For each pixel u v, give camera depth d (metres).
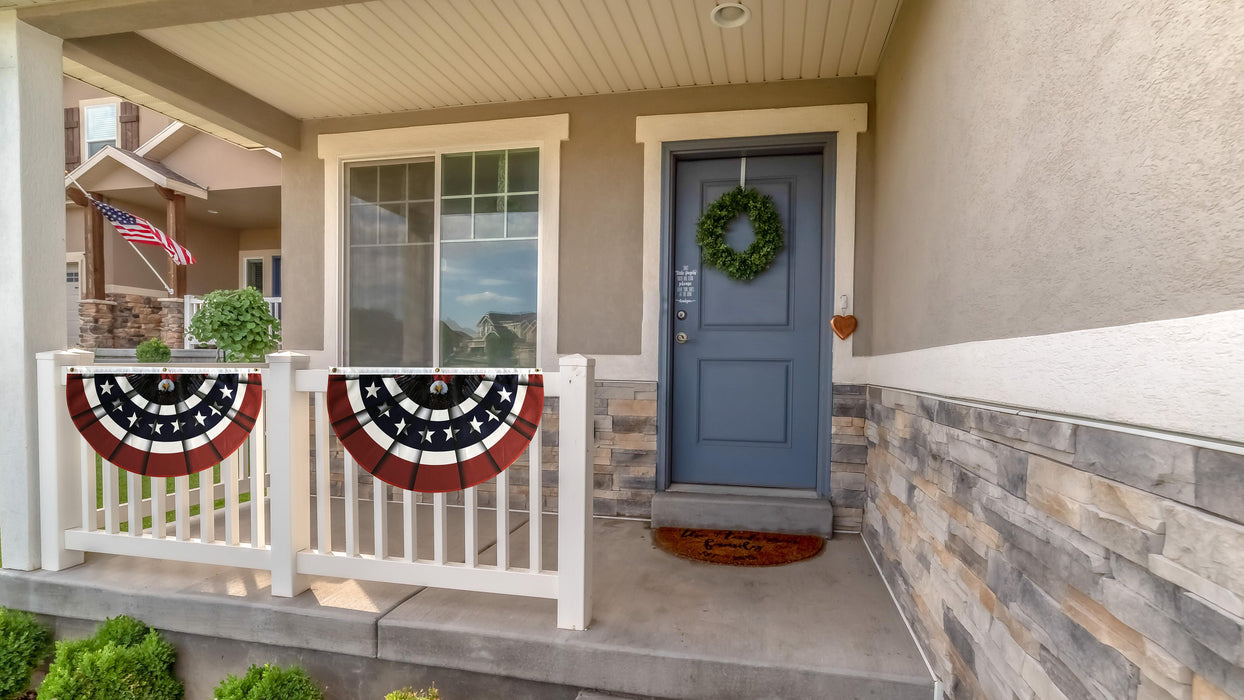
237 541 2.49
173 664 2.41
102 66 3.00
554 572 2.17
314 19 2.90
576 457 2.11
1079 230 1.15
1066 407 1.18
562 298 3.74
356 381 2.27
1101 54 1.09
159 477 2.56
